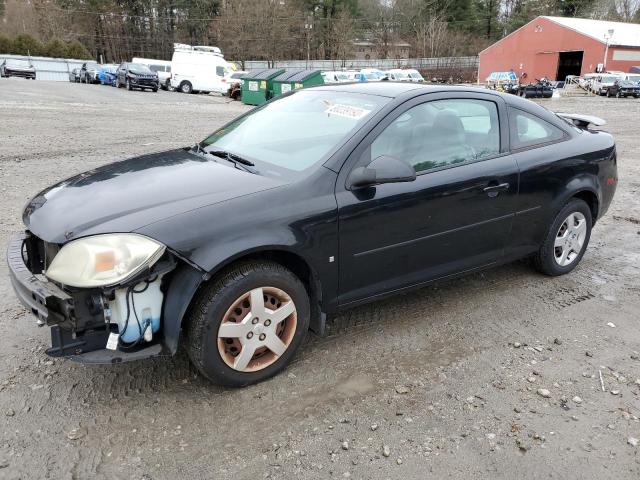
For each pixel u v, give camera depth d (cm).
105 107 2075
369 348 359
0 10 7275
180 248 273
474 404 304
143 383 316
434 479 251
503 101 421
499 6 7656
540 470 257
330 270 327
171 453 263
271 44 6316
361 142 338
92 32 7350
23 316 388
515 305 425
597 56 4681
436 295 440
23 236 325
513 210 412
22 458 256
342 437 277
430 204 360
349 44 6762
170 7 7469
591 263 519
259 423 285
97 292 268
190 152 397
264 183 317
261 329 308
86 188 322
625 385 324
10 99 2142
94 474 249
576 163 450
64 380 316
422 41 6762
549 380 328
